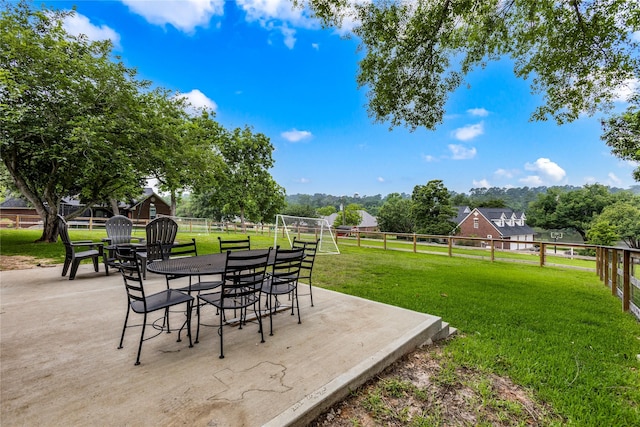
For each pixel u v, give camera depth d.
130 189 11.48
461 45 5.72
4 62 7.30
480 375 2.34
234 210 23.22
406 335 2.78
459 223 35.19
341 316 3.35
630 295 4.16
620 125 8.09
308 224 12.09
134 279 2.32
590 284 6.14
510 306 4.29
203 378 2.00
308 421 1.70
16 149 8.48
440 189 27.42
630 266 4.15
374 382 2.19
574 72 5.36
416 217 28.75
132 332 2.76
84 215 24.77
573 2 4.71
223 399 1.77
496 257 10.66
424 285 5.54
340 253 10.70
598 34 4.77
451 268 7.75
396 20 5.30
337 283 5.57
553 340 3.09
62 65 7.70
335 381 1.99
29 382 1.90
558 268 8.42
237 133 22.31
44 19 8.38
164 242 5.30
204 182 11.82
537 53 5.56
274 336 2.76
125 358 2.26
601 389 2.19
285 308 3.54
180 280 4.91
